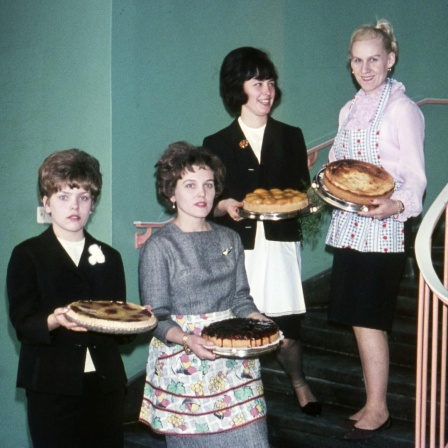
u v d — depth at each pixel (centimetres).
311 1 594
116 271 324
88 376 309
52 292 307
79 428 307
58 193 308
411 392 438
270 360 505
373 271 399
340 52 620
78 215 310
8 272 309
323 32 604
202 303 324
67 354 305
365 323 402
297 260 425
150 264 321
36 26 530
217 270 327
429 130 661
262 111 416
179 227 330
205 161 324
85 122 501
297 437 434
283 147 429
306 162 440
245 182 421
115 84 488
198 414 312
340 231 405
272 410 452
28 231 554
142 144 504
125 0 488
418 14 662
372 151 399
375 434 409
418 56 662
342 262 409
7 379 584
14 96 548
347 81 627
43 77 527
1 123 559
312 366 480
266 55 416
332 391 467
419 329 364
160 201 515
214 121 543
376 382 412
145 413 328
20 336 304
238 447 314
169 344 317
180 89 521
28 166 544
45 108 527
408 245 402
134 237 503
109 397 314
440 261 548
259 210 395
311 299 584
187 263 323
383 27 398
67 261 311
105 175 491
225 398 314
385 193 373
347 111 417
